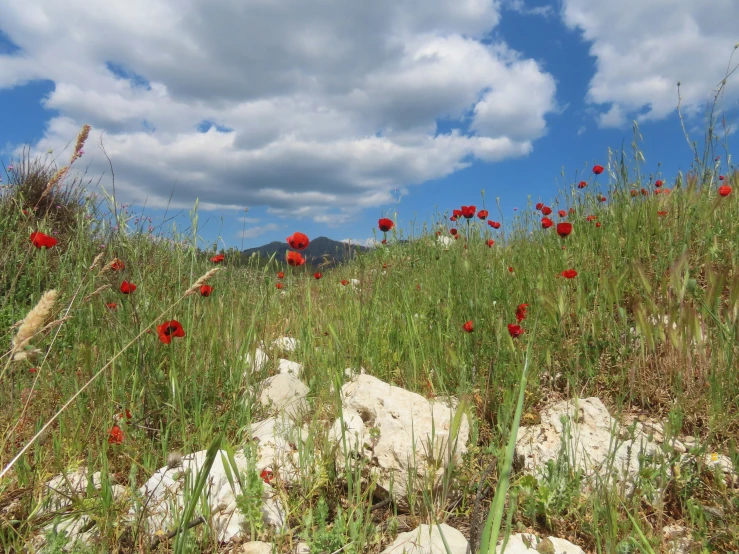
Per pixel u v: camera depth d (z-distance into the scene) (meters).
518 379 1.06
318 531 0.75
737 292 0.94
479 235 2.07
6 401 1.03
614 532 0.72
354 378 1.19
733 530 0.71
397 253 2.40
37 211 2.19
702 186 1.86
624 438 0.91
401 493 0.88
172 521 0.76
